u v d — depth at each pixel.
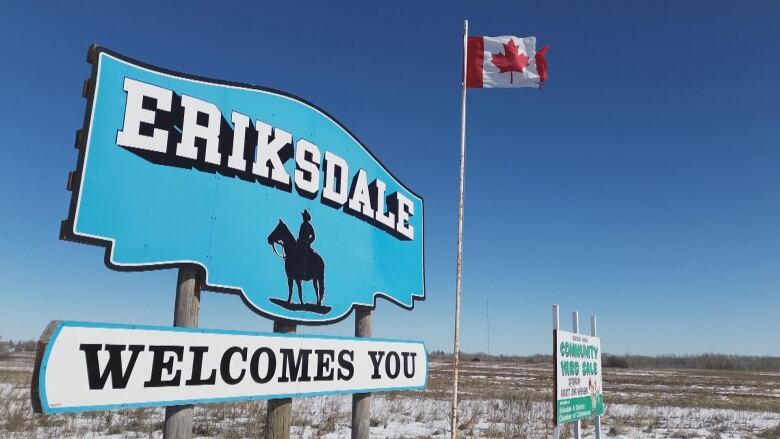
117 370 3.83
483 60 10.19
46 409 3.42
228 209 4.86
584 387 9.24
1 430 11.60
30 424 12.12
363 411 6.43
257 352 4.88
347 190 6.49
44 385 3.44
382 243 7.16
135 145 4.18
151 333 4.06
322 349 5.62
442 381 34.06
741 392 31.53
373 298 6.83
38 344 3.47
